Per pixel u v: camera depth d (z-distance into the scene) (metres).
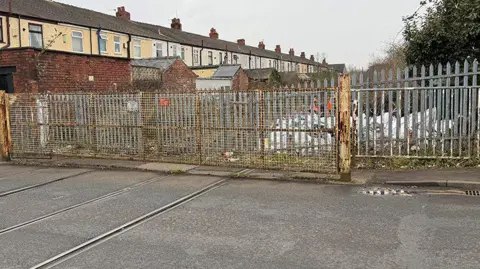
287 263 3.89
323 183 7.31
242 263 3.91
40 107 10.38
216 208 5.87
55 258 4.15
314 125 7.93
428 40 9.59
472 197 6.08
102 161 9.83
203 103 8.83
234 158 8.68
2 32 21.67
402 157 8.14
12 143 10.62
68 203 6.34
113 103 9.77
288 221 5.16
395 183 7.00
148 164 9.34
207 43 43.50
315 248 4.25
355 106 8.20
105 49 28.94
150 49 33.72
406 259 3.90
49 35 24.19
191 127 9.02
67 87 13.24
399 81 8.18
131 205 6.13
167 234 4.80
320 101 7.78
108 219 5.45
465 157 7.86
